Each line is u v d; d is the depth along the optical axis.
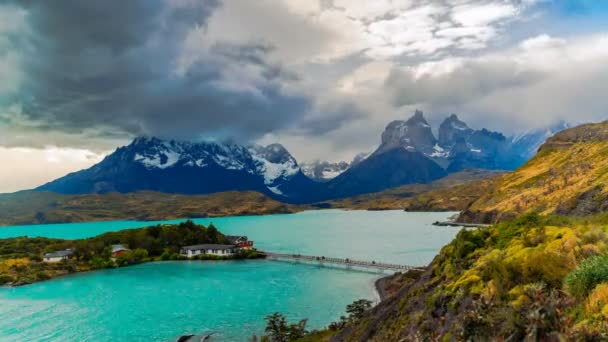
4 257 184.12
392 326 43.88
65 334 87.50
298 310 100.69
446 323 29.61
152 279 151.62
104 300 118.38
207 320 94.44
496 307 23.73
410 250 199.00
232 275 156.00
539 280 24.02
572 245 26.53
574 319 18.89
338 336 62.47
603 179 162.38
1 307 112.25
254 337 75.19
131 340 82.75
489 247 39.84
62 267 173.12
